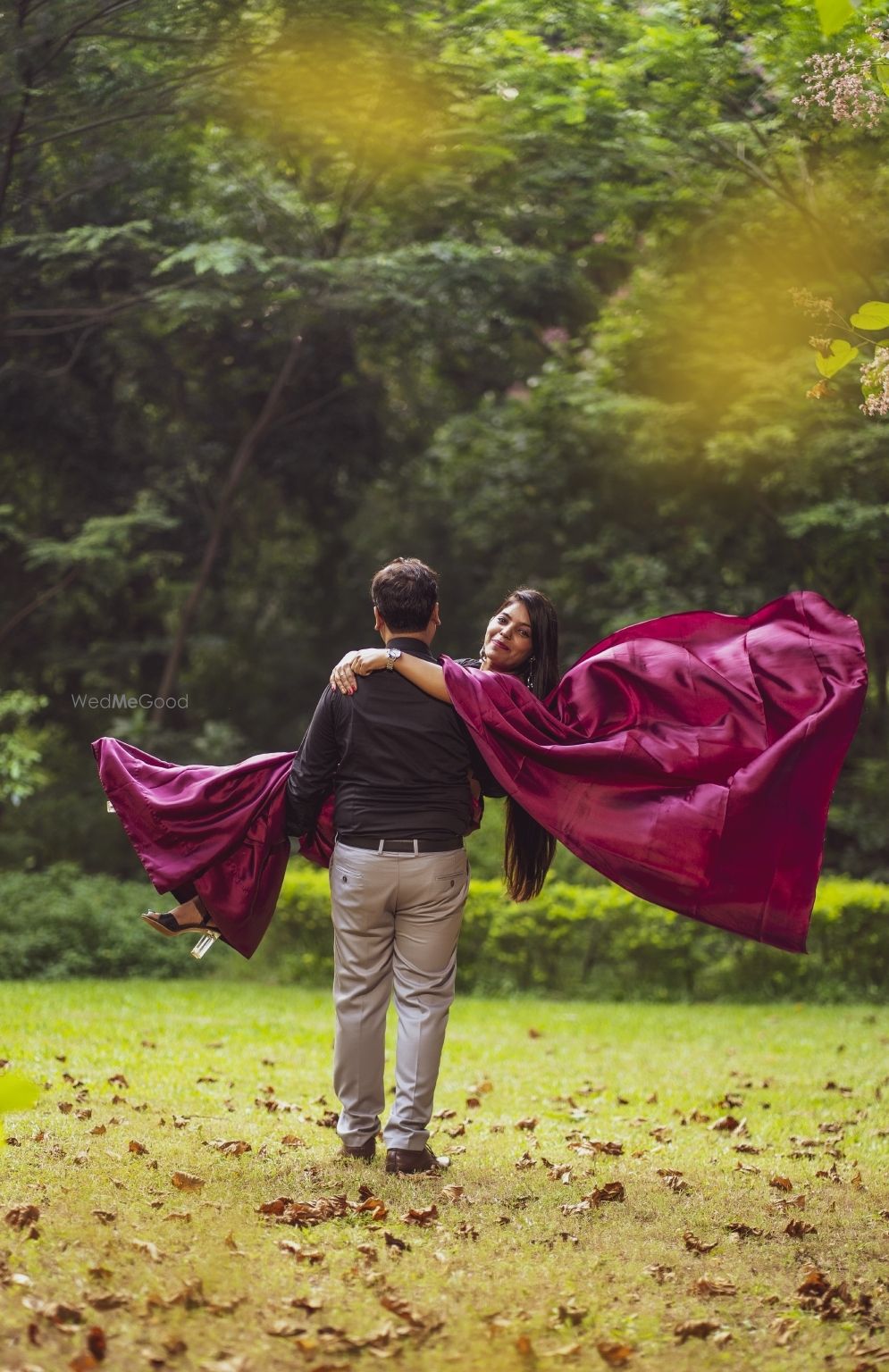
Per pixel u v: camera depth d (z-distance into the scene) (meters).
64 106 9.21
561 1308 3.71
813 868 4.67
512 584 18.61
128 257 13.04
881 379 5.43
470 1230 4.37
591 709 4.95
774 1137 6.21
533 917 11.92
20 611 16.48
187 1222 4.27
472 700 4.77
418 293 14.38
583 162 10.49
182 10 8.51
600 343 15.57
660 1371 3.40
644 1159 5.58
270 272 13.13
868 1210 4.88
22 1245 3.93
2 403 15.12
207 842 4.94
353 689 4.90
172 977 12.17
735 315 13.02
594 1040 9.31
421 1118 4.96
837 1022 10.45
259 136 11.22
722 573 16.95
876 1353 3.55
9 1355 3.22
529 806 4.78
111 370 15.78
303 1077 7.19
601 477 17.06
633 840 4.73
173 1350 3.33
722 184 10.28
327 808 5.27
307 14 8.63
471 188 12.45
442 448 18.83
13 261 11.59
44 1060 7.06
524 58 9.16
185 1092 6.52
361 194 13.41
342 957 4.99
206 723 17.44
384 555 19.22
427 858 4.86
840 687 4.78
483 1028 9.66
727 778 4.79
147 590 17.95
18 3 8.02
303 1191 4.70
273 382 16.73
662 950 11.85
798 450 13.16
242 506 17.97
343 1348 3.41
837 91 7.18
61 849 15.79
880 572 15.16
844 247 9.95
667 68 8.71
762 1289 4.02
